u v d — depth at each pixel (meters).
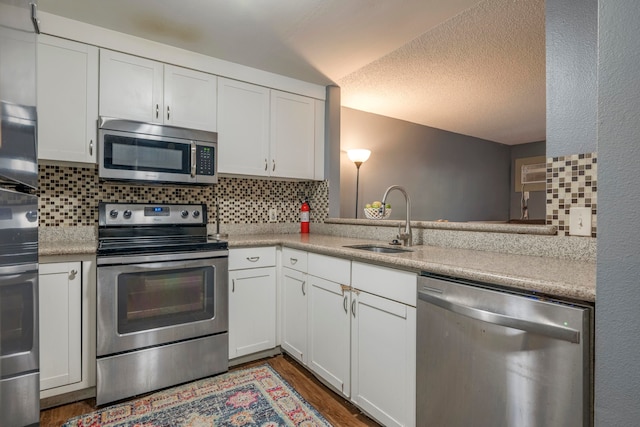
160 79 2.26
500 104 3.65
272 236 2.75
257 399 1.88
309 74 2.76
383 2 1.81
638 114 0.72
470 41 2.31
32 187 1.00
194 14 1.92
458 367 1.24
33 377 0.97
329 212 2.99
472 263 1.34
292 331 2.30
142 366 1.91
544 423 1.00
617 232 0.75
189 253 2.05
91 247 1.84
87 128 2.04
